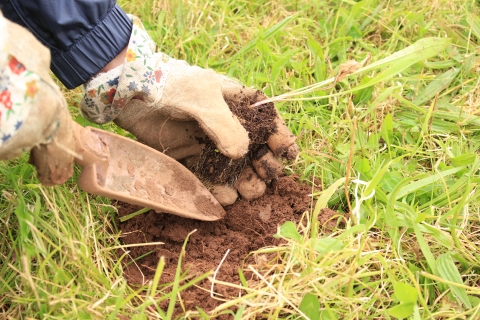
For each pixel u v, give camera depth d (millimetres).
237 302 502
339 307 523
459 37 806
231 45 799
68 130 453
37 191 575
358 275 517
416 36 825
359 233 556
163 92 546
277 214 607
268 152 592
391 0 873
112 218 602
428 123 701
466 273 563
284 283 531
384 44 805
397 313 494
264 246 585
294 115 693
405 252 580
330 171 643
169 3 835
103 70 542
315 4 856
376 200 615
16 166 592
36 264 522
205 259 577
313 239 521
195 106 547
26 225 497
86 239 553
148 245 590
